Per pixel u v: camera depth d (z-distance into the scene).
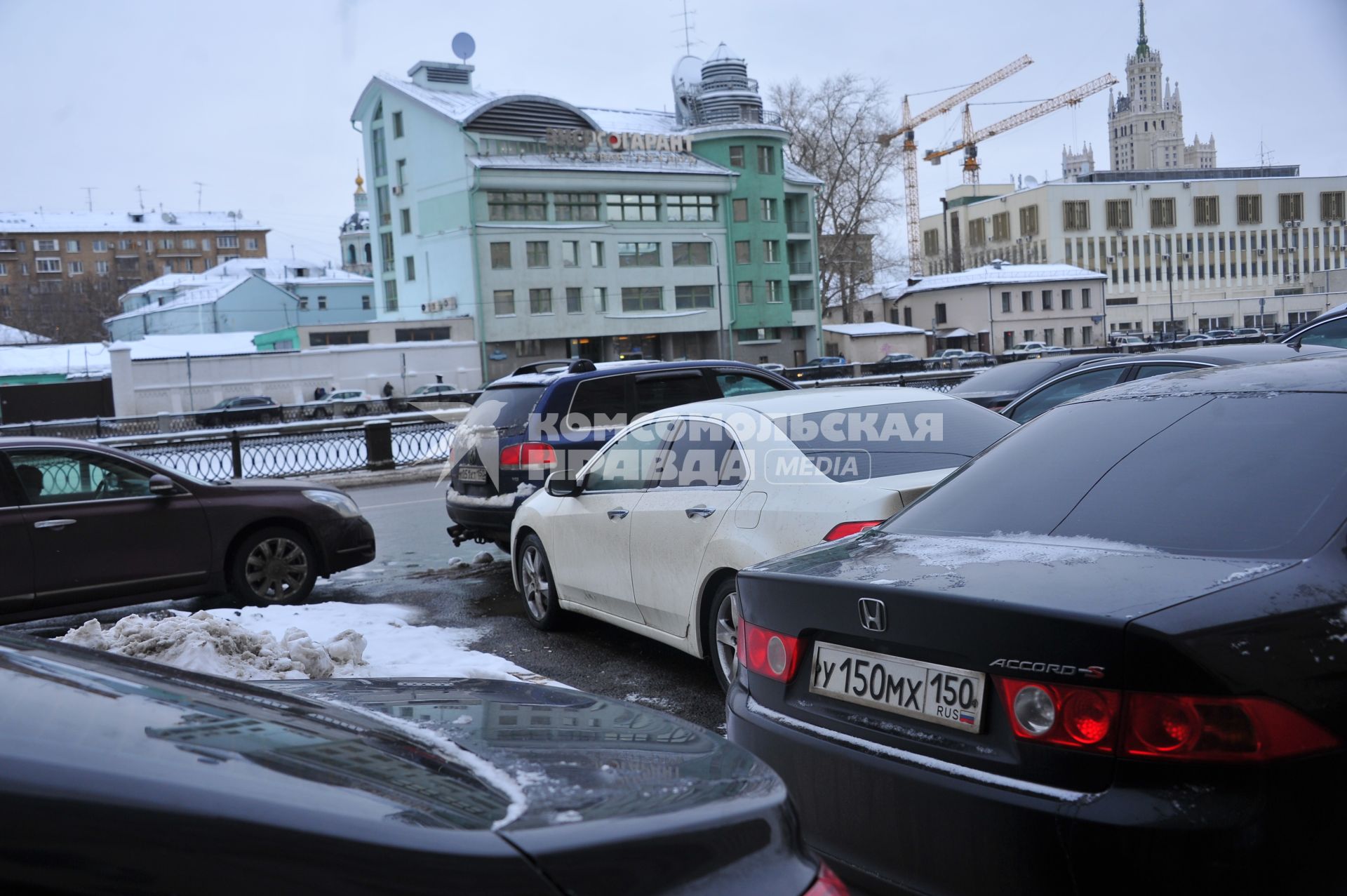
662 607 5.23
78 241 134.00
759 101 69.25
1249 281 125.81
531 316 59.31
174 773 1.19
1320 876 1.91
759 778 1.63
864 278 74.19
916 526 3.10
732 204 66.56
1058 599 2.21
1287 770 1.92
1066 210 117.94
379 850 1.16
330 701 2.08
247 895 1.07
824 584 2.67
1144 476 2.79
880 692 2.54
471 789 1.45
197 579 7.55
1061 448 3.13
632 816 1.37
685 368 8.59
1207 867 1.89
